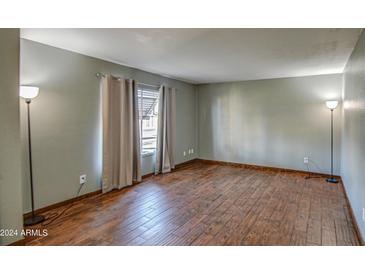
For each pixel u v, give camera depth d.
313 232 2.58
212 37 2.71
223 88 6.17
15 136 2.15
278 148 5.47
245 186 4.32
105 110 3.84
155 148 5.34
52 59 3.14
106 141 3.87
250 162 5.88
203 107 6.53
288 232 2.58
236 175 5.13
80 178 3.59
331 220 2.88
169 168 5.45
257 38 2.73
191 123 6.46
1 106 2.06
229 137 6.16
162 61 3.89
